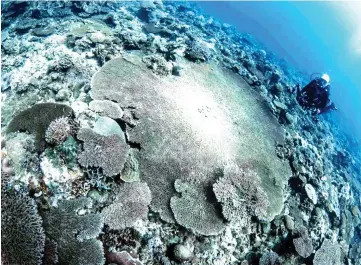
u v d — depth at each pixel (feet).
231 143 18.85
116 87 16.90
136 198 12.85
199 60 25.07
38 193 11.67
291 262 16.19
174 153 15.67
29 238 10.75
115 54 20.30
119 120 15.19
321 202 20.83
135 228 12.45
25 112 13.39
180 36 28.58
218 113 20.34
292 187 20.17
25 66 17.67
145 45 23.47
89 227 11.50
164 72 20.59
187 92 20.25
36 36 21.45
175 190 14.23
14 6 25.93
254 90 27.09
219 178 15.57
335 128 46.32
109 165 12.81
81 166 12.69
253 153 19.49
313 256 17.34
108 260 11.28
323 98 30.83
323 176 23.47
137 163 14.07
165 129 16.39
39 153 12.48
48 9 26.04
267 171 19.03
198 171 15.69
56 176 12.19
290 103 30.63
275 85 30.71
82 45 20.22
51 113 13.62
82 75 17.39
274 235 16.51
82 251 11.07
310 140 27.61
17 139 12.54
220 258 14.06
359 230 24.29
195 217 13.76
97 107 14.94
